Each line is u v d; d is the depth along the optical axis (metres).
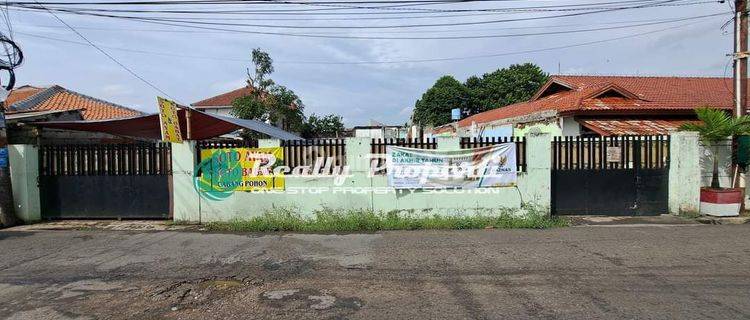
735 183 10.78
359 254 7.12
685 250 7.12
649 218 10.07
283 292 5.38
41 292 5.48
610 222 9.66
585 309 4.70
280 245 7.82
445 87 55.19
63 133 15.06
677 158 10.26
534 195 9.83
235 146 10.02
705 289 5.28
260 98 28.22
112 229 9.42
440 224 9.25
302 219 9.88
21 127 13.70
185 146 10.08
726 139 10.81
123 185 10.39
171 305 5.00
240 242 8.10
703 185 10.98
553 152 10.35
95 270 6.41
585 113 16.66
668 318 4.43
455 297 5.11
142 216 10.35
